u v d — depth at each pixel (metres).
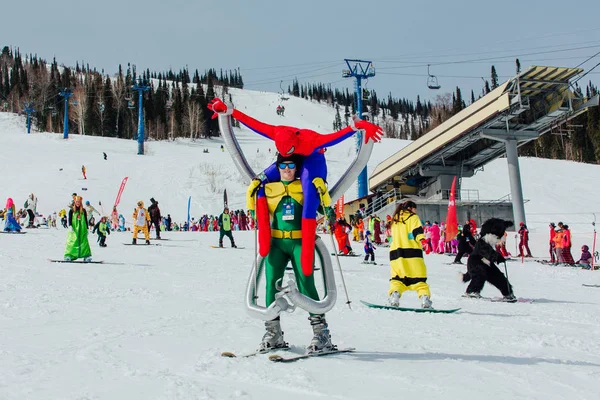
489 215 38.66
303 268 4.48
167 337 5.25
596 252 22.34
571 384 3.76
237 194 55.41
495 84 109.62
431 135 37.97
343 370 3.98
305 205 4.50
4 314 6.80
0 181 54.62
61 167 60.69
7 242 19.53
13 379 3.74
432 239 25.19
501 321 7.14
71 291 9.01
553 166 70.06
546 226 44.84
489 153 39.53
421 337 5.65
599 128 104.38
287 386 3.55
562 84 31.28
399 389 3.52
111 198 50.81
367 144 4.61
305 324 6.27
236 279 11.58
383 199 41.59
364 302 8.34
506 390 3.55
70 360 4.31
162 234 29.97
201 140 123.81
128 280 10.86
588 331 6.46
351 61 47.22
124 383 3.63
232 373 3.88
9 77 158.38
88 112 121.06
